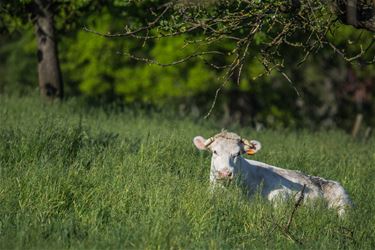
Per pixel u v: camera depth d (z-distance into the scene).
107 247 27.97
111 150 40.16
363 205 35.81
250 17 32.53
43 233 29.16
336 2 30.69
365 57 78.94
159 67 106.06
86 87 113.62
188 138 45.09
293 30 32.69
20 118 54.09
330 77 114.62
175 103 113.62
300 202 34.16
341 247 30.22
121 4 58.53
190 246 28.16
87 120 54.84
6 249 27.45
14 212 31.09
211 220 30.83
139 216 30.97
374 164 44.50
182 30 33.12
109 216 31.39
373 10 30.73
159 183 33.62
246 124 76.56
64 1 64.69
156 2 57.47
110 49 110.25
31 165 36.03
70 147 40.22
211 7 37.34
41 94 68.75
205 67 104.88
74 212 31.53
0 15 66.44
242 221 31.59
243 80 104.94
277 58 35.50
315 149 48.97
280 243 29.67
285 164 42.47
